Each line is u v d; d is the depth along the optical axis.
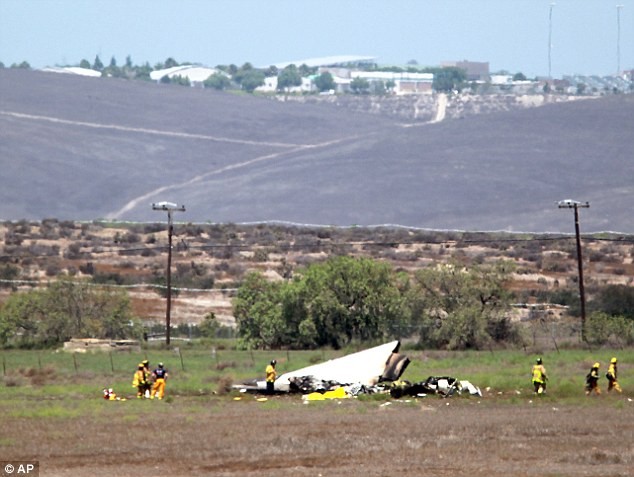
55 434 127.94
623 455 110.31
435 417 144.25
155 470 104.94
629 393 173.12
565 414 146.88
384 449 114.94
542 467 104.06
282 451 114.25
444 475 100.19
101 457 112.31
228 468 105.69
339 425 135.62
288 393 181.50
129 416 145.25
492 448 115.50
